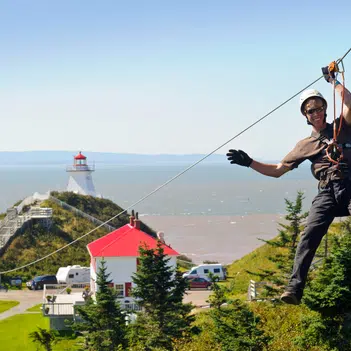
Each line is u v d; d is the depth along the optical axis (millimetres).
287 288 7195
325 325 21219
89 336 26391
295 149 7449
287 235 31828
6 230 76562
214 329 23391
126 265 45438
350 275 21203
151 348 25000
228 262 82812
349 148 7129
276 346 21312
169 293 27203
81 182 102812
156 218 147250
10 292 60094
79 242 76688
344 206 7055
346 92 7203
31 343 38844
